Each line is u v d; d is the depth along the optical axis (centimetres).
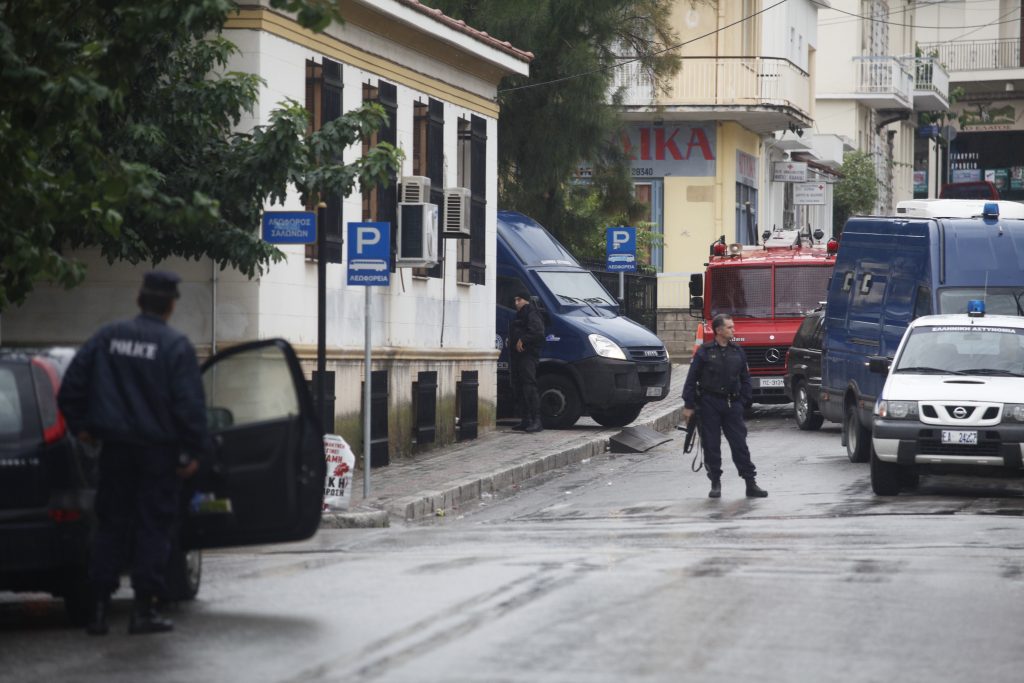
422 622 2634
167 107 4516
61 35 3681
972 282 6175
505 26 8731
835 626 2634
